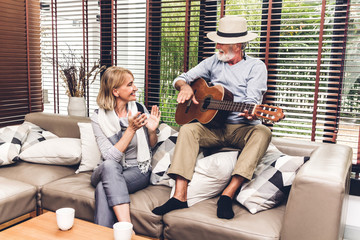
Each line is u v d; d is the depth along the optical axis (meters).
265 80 2.16
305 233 1.47
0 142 2.50
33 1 3.32
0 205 1.94
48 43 3.49
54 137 2.77
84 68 3.06
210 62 2.37
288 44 2.51
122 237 1.29
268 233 1.56
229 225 1.63
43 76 3.56
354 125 2.31
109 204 1.82
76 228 1.48
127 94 2.16
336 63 2.36
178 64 2.89
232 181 1.86
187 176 1.91
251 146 1.91
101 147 2.13
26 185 2.15
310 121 2.40
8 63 3.14
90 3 3.29
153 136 2.27
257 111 1.86
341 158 1.73
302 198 1.47
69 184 2.15
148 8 2.85
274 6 2.51
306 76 2.38
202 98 2.22
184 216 1.75
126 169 2.15
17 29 3.19
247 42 2.25
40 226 1.49
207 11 2.67
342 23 2.23
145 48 2.94
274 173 1.85
